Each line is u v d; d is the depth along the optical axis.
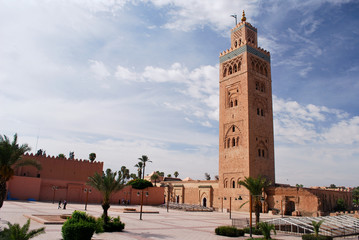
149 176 103.88
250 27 63.00
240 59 59.44
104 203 23.56
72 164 65.25
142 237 19.62
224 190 56.12
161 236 20.50
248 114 54.78
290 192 47.62
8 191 51.47
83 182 60.38
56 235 17.67
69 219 16.30
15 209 33.94
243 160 53.50
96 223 17.05
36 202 49.88
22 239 11.75
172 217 37.69
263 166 54.69
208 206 62.53
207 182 65.12
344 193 61.25
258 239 20.58
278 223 27.73
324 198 52.62
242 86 57.50
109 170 25.12
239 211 52.09
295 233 25.98
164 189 75.88
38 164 22.55
